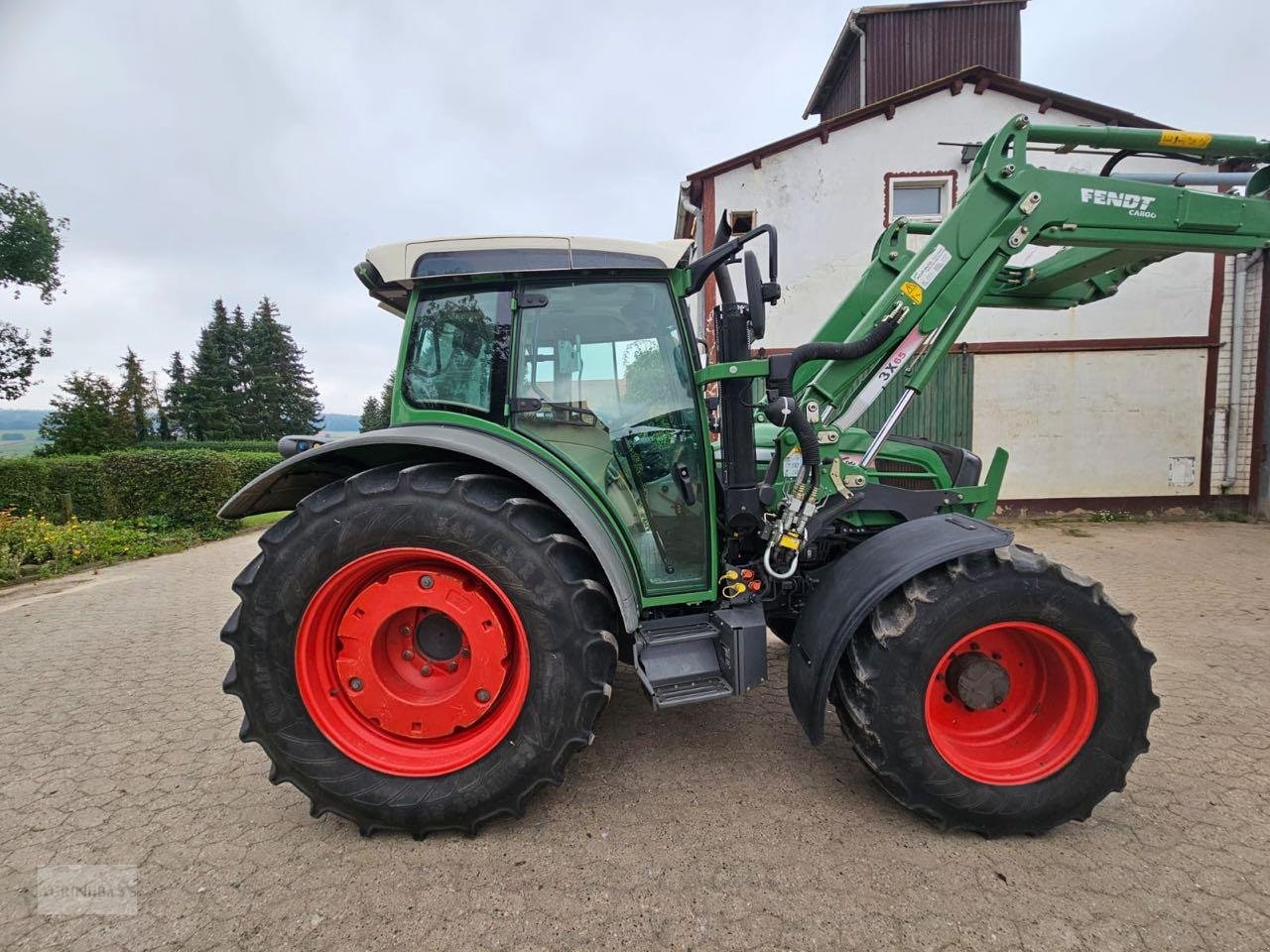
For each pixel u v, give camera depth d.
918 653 1.97
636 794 2.26
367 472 2.11
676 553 2.46
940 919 1.66
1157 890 1.76
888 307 2.45
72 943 1.63
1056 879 1.81
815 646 2.09
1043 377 8.00
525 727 2.00
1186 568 5.53
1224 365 7.83
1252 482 7.88
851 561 2.21
